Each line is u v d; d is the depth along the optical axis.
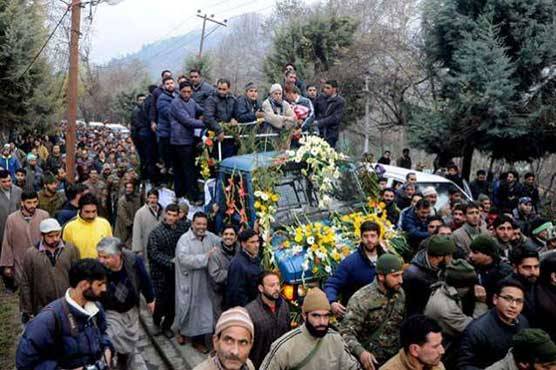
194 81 12.15
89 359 4.33
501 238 6.93
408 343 3.81
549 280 5.00
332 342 4.37
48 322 4.14
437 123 15.59
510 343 4.36
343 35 22.62
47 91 19.80
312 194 7.46
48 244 5.96
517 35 14.86
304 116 9.91
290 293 6.39
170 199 10.49
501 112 14.49
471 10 15.50
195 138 10.11
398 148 23.03
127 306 5.94
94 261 4.32
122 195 10.62
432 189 9.09
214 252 6.98
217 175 8.62
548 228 7.63
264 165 7.34
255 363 5.14
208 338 7.67
